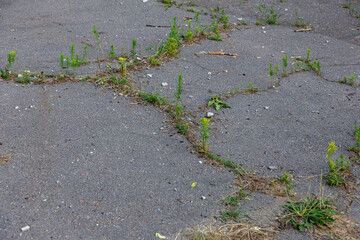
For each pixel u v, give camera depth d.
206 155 3.62
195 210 3.01
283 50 5.82
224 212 2.99
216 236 2.78
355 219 2.97
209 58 5.50
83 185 3.20
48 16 6.59
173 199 3.10
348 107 4.47
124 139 3.79
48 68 5.00
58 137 3.76
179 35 6.09
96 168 3.39
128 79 4.82
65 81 4.73
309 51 5.46
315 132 4.03
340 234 2.84
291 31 6.46
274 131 4.03
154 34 6.09
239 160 3.59
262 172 3.45
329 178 3.39
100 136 3.80
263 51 5.77
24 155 3.50
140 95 4.52
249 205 3.08
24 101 4.30
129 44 5.75
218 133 3.96
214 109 4.36
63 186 3.18
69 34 5.98
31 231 2.76
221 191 3.21
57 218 2.88
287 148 3.78
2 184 3.16
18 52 5.37
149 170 3.40
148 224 2.86
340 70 5.30
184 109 4.32
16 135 3.76
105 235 2.75
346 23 6.73
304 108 4.45
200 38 6.07
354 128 4.11
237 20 6.77
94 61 5.22
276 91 4.78
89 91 4.56
